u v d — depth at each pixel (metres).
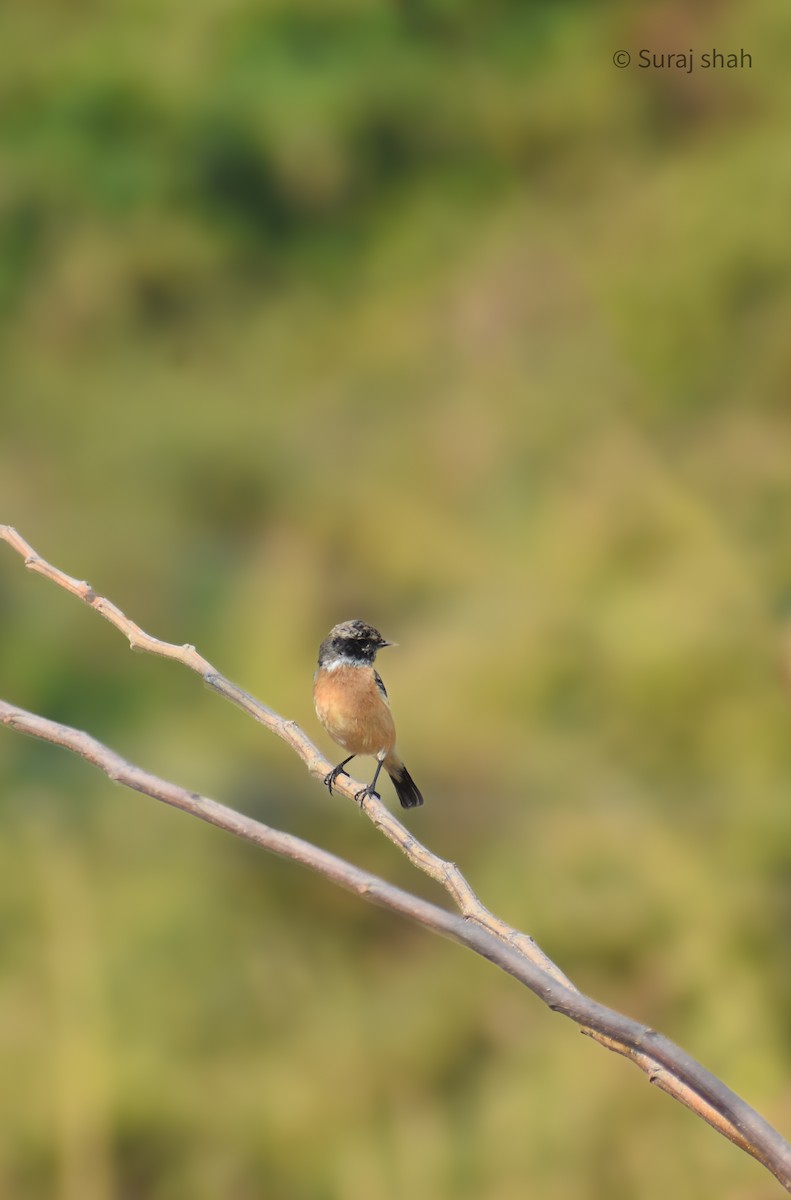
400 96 16.84
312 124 16.67
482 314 14.84
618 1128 9.41
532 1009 10.24
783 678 11.55
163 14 17.22
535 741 11.56
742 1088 9.59
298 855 3.01
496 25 17.50
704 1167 9.14
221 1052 10.16
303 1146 9.66
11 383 16.02
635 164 16.53
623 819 10.95
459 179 17.09
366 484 13.60
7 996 10.23
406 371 14.92
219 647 13.33
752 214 14.48
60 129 16.89
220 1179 9.53
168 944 10.65
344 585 13.20
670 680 11.66
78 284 16.42
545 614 12.04
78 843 11.36
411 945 10.95
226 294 16.81
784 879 10.65
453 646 12.05
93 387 16.00
